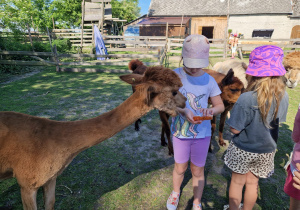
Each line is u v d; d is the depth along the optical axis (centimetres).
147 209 250
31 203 192
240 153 195
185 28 2611
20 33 1377
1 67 1003
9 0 1928
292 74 415
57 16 2878
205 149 220
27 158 180
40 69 1098
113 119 185
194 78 207
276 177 306
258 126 180
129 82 188
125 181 295
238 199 214
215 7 2628
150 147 386
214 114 210
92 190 278
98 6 1833
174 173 240
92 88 743
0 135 179
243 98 182
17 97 636
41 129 186
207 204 258
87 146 190
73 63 1054
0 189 276
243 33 2581
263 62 169
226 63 505
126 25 2717
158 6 2789
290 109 562
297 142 168
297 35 2434
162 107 185
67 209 248
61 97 640
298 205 170
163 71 182
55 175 194
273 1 2484
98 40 1428
